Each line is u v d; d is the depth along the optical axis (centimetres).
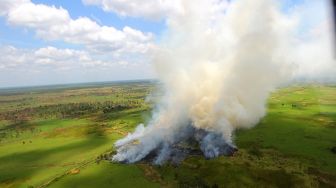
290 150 9938
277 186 7525
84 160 11062
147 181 8488
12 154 12825
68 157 11738
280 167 8531
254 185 7619
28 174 10225
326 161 8875
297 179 7744
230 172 8394
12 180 9800
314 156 9306
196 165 9188
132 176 8925
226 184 7762
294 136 11606
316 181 7631
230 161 9194
